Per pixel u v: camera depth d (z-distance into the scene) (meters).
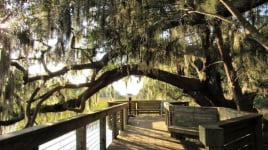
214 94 12.10
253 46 10.03
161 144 7.70
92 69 11.32
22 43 9.57
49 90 11.54
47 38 9.41
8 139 2.42
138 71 11.25
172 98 17.83
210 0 7.07
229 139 4.37
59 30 9.17
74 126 4.15
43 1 8.75
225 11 8.14
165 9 7.67
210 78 11.86
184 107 8.63
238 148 4.71
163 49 9.80
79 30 9.24
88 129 7.41
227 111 6.76
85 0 8.38
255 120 5.26
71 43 9.78
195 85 11.93
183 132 8.40
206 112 8.02
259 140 5.28
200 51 10.69
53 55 10.34
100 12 8.39
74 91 12.94
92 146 7.37
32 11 9.08
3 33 9.47
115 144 7.63
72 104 12.12
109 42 9.63
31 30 9.38
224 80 13.58
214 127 3.83
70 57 10.30
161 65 10.84
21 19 9.41
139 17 7.84
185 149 7.11
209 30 9.84
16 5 9.22
